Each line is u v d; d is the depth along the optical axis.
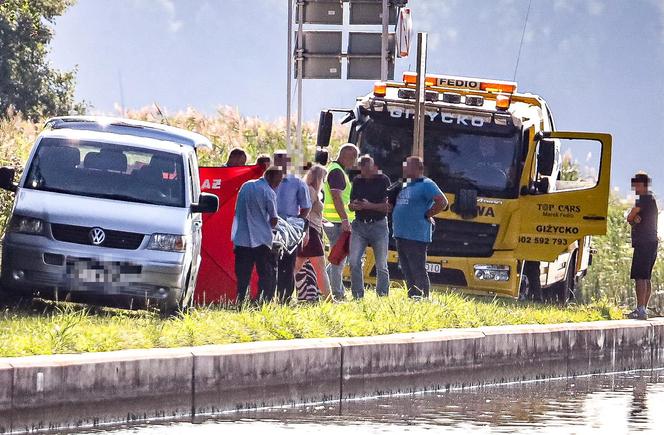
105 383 45.06
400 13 94.19
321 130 83.38
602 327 65.38
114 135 63.03
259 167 68.62
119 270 58.53
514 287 80.88
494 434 46.53
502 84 85.19
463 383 57.53
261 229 64.62
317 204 70.69
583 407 53.31
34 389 43.38
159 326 53.56
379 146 81.69
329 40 95.81
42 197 59.66
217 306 65.38
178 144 64.19
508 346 59.81
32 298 60.38
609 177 80.25
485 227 80.69
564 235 80.31
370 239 72.25
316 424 47.09
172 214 60.22
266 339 53.88
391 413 49.94
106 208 59.50
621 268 98.38
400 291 76.25
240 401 48.91
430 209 71.94
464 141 81.00
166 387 46.72
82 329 50.88
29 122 110.75
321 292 71.12
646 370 67.56
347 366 52.66
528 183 80.81
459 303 68.50
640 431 47.91
